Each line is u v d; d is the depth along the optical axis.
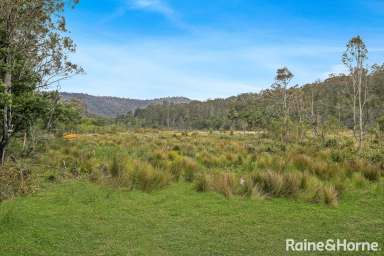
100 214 6.38
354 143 18.39
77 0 10.53
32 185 8.07
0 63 9.52
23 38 10.26
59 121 12.45
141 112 114.00
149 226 5.77
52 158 11.72
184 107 107.44
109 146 17.42
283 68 26.88
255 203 7.25
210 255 4.63
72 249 4.77
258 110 44.00
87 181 9.04
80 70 11.40
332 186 7.86
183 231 5.55
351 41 18.41
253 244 5.04
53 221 5.92
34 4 9.95
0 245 4.84
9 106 9.62
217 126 79.94
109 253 4.65
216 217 6.29
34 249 4.73
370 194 8.10
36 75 10.84
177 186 8.82
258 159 12.13
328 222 6.08
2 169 8.37
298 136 22.05
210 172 10.11
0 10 9.57
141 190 8.20
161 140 23.59
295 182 7.92
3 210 6.30
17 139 11.88
